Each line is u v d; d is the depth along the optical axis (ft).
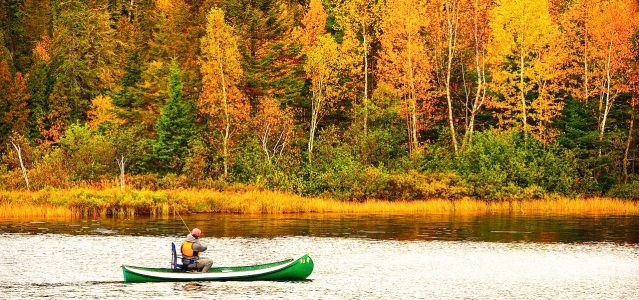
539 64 235.61
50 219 178.91
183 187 219.41
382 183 221.87
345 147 240.32
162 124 245.65
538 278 108.06
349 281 104.99
